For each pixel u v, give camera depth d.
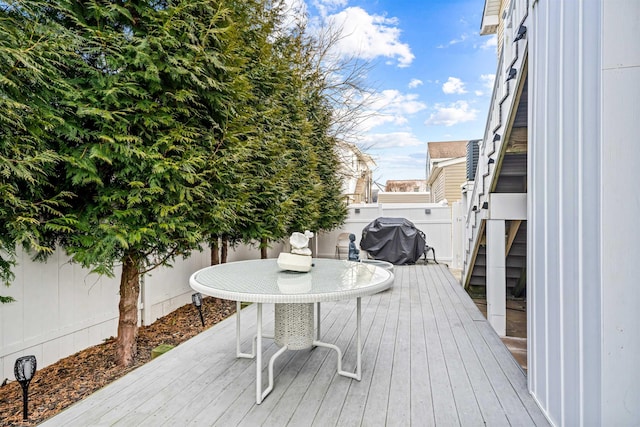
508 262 5.88
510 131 3.41
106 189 2.69
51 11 2.48
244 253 6.66
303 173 6.02
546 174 2.02
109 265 2.69
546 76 2.03
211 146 3.12
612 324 1.43
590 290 1.53
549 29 1.99
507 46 3.46
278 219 4.72
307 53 8.00
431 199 19.52
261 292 1.97
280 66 5.22
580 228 1.61
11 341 2.66
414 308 4.27
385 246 8.02
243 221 4.35
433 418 1.93
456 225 8.80
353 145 10.34
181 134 2.86
